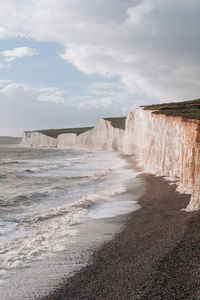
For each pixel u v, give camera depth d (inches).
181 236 354.9
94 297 244.8
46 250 375.6
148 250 334.3
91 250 366.6
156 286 243.3
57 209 628.1
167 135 1050.1
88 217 551.2
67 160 2348.7
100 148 4431.6
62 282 281.9
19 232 469.7
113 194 791.7
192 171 648.4
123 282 263.3
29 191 884.6
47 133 6363.2
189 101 2326.5
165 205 591.5
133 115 2805.1
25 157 2935.5
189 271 258.8
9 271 315.3
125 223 493.4
